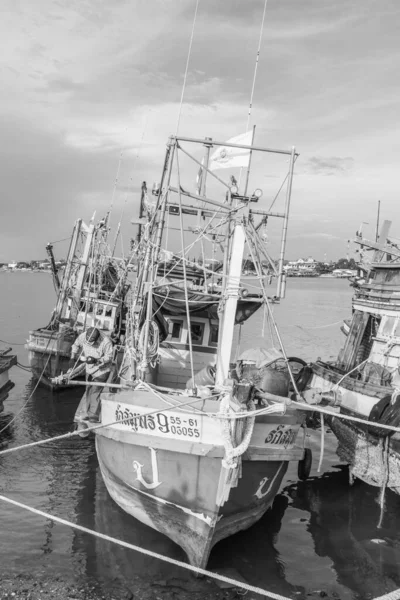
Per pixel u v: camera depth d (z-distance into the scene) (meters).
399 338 15.97
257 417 9.66
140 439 9.69
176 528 9.72
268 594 7.95
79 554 9.51
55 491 12.11
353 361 17.91
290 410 10.04
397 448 12.32
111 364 13.46
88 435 15.97
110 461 10.83
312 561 9.83
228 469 8.77
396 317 16.30
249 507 10.20
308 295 111.38
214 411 9.10
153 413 9.34
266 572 9.38
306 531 11.03
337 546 10.42
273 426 9.88
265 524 11.31
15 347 31.81
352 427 14.22
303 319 57.12
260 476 10.03
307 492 13.20
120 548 9.76
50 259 27.41
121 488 10.72
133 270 23.34
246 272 12.11
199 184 12.14
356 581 9.23
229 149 10.87
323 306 76.50
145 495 10.01
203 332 13.97
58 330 23.14
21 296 83.69
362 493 13.21
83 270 25.72
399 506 12.47
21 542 9.84
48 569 9.02
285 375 10.88
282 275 10.40
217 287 14.12
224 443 8.74
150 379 12.36
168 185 10.58
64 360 21.72
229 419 8.77
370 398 14.14
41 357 21.58
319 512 12.01
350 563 9.80
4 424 17.17
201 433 9.13
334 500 12.72
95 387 13.48
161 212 10.74
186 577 9.02
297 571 9.45
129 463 10.12
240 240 10.36
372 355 17.20
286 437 10.19
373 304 17.33
